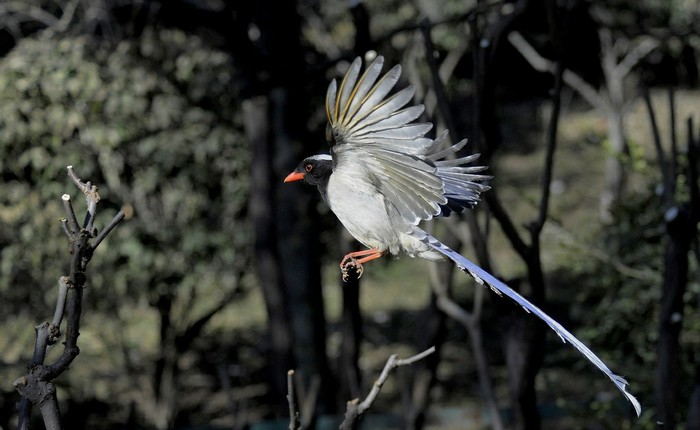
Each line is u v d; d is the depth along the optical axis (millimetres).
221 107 16094
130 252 15250
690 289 10438
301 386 14008
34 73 14117
